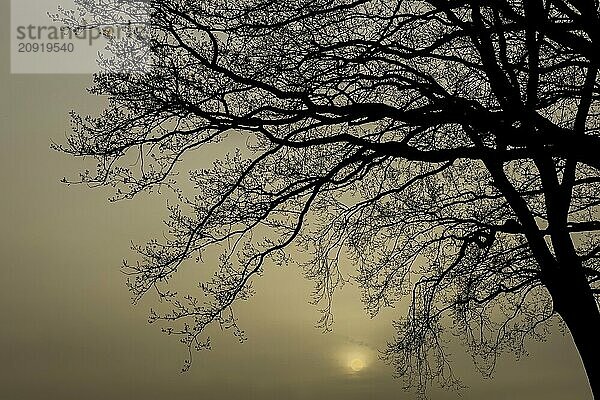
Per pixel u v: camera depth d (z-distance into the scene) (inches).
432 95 414.0
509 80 486.0
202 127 418.6
